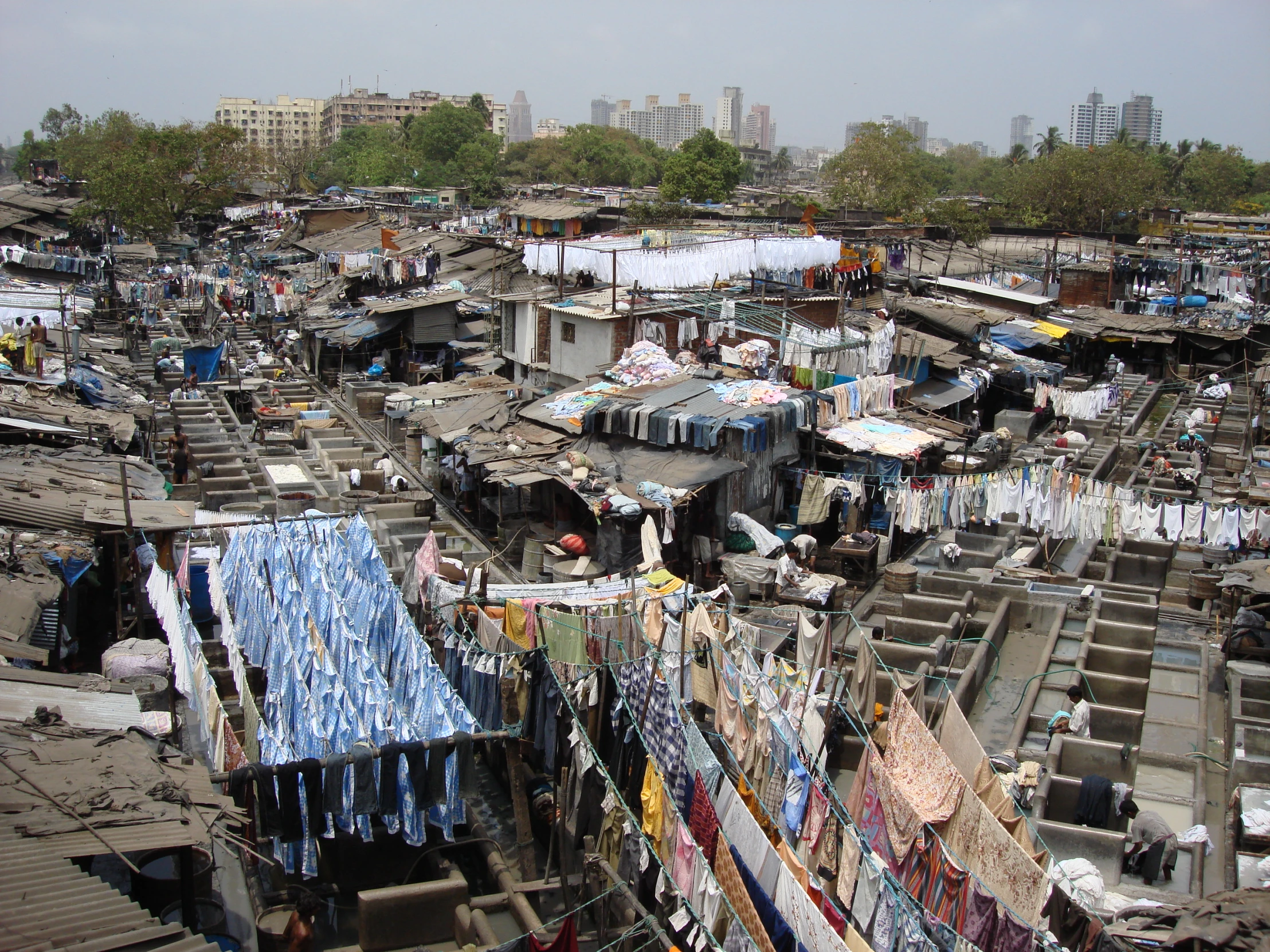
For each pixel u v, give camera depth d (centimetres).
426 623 1895
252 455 3331
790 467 2842
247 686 1530
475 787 1359
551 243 3428
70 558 1788
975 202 10331
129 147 9056
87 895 886
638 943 1228
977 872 1278
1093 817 1641
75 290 4928
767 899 1215
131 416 2933
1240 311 5634
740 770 1459
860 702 1686
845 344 3222
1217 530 2411
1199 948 1069
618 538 2534
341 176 12862
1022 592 2525
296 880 1438
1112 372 5144
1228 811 1697
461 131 13412
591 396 2938
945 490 2617
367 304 5131
